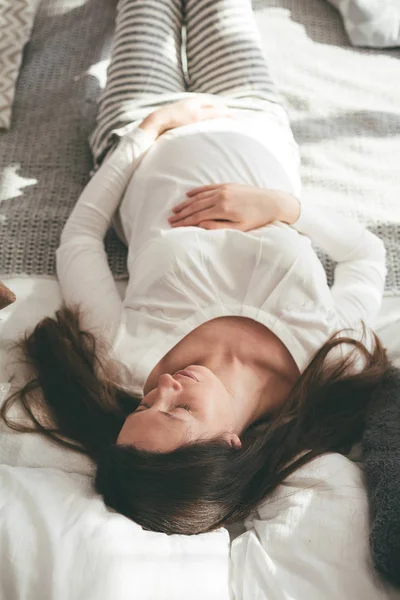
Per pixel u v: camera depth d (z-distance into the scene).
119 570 0.84
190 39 1.50
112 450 0.96
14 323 1.23
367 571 0.90
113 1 1.78
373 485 0.98
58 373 1.12
